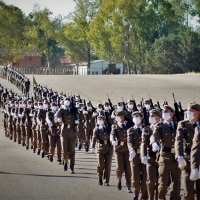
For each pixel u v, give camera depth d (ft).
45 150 80.64
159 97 170.40
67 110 67.36
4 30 409.69
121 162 53.16
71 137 66.54
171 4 380.78
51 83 228.63
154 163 46.19
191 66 344.49
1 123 144.97
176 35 365.20
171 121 45.34
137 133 49.08
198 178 38.65
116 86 204.13
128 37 380.37
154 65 356.59
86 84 216.74
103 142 57.31
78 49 441.27
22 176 63.00
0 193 52.95
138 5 362.74
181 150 40.34
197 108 41.22
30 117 94.79
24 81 206.90
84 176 63.10
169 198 49.55
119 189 54.34
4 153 86.58
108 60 424.87
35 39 431.02
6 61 422.00
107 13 378.32
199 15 378.32
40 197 50.96
